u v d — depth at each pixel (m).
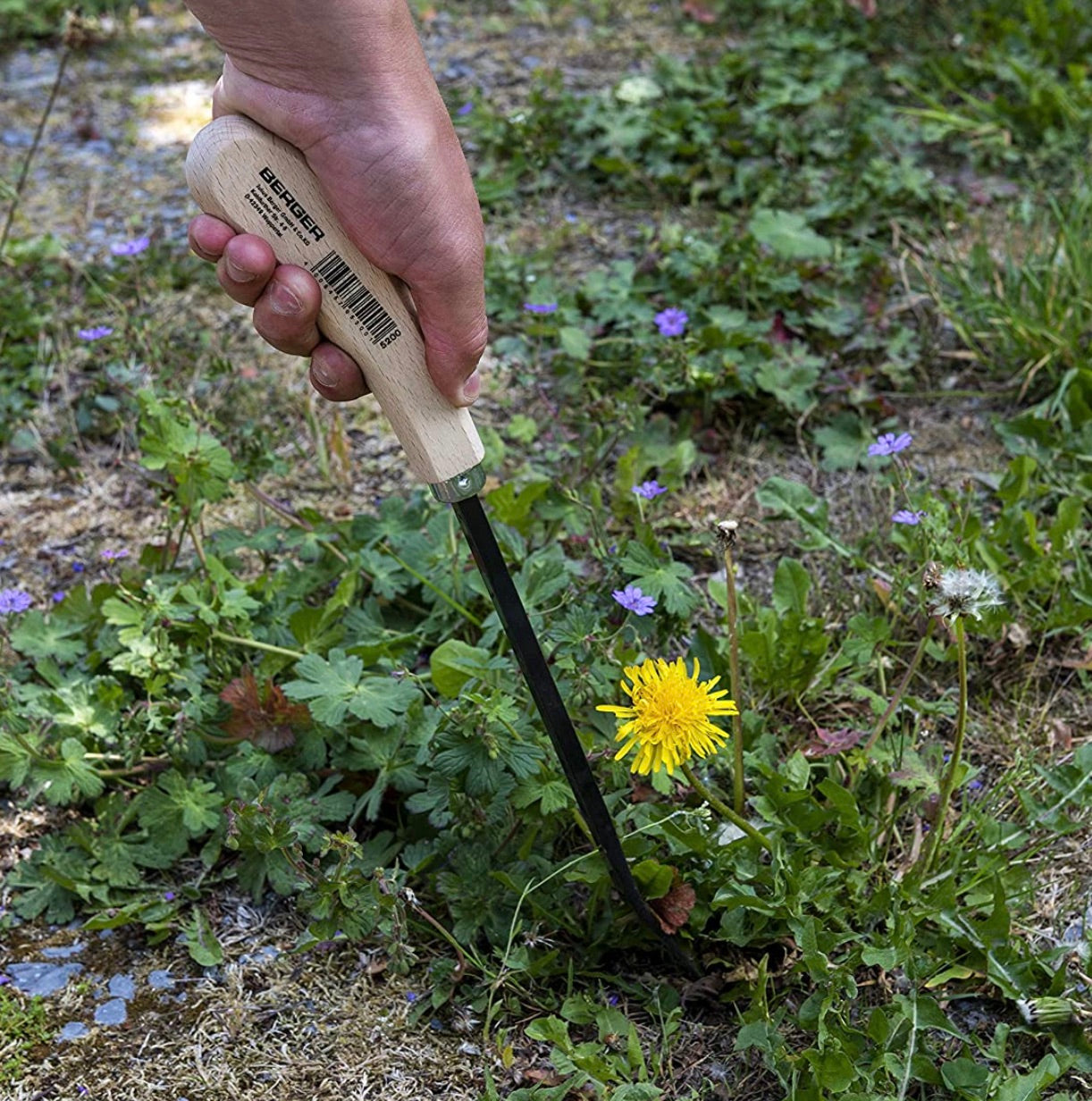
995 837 1.10
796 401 1.36
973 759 1.17
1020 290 1.42
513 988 1.08
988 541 1.25
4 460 1.37
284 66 0.97
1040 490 1.27
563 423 1.37
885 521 1.29
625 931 1.08
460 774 1.08
